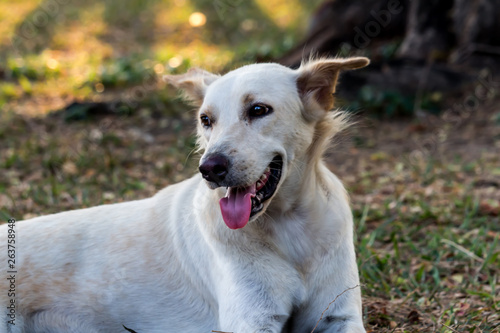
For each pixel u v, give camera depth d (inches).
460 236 226.7
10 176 303.0
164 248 155.6
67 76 552.7
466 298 179.3
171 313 154.2
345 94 432.1
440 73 435.8
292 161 142.9
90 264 156.7
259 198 136.8
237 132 136.2
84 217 164.4
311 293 145.7
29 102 473.4
